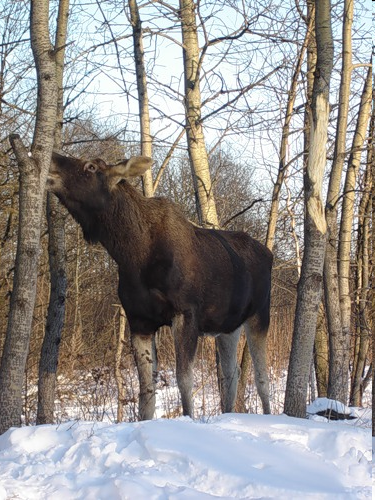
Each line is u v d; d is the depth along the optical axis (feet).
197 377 40.09
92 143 43.57
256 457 15.51
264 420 18.83
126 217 24.39
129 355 42.06
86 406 31.86
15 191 37.01
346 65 29.17
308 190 23.90
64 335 47.91
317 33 23.61
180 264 24.43
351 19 29.12
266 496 13.73
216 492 14.17
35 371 40.16
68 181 24.34
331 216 30.35
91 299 53.26
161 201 25.44
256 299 28.60
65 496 14.29
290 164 36.11
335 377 31.45
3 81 38.63
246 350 34.12
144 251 24.27
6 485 14.84
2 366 21.52
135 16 32.94
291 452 15.92
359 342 40.50
